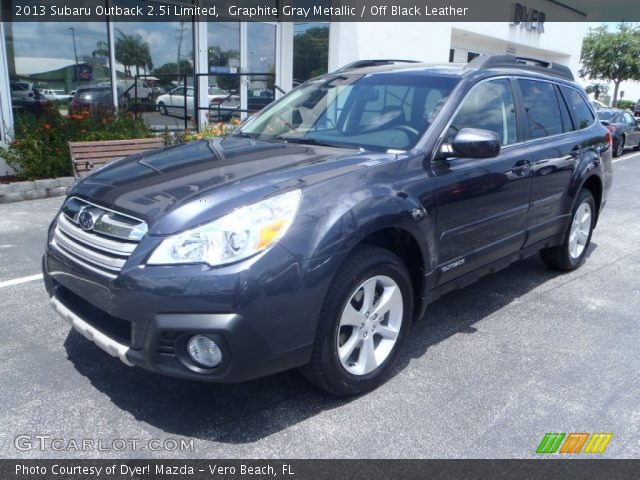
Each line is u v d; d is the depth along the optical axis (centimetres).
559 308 447
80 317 286
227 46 1163
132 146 819
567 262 520
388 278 306
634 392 323
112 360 337
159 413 288
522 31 1945
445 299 461
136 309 251
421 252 321
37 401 293
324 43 1238
